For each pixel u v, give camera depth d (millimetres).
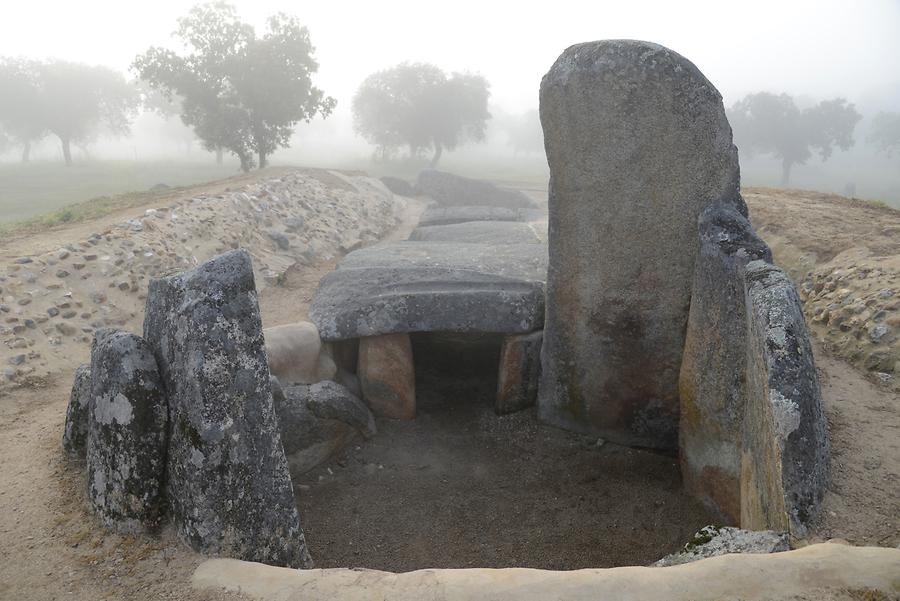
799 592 2734
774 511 3826
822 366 6105
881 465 4285
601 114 5652
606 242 6000
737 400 4984
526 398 7027
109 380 3805
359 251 8750
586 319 6297
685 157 5492
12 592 3281
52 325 6957
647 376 6152
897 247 7598
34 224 10148
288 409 5797
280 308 8867
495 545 5035
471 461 6336
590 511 5465
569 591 2838
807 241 8555
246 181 14164
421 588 2971
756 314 4328
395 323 6684
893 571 2793
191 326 3682
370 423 6605
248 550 3688
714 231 5238
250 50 23172
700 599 2748
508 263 7574
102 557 3557
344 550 4918
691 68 5352
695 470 5496
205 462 3592
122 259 8383
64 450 4668
